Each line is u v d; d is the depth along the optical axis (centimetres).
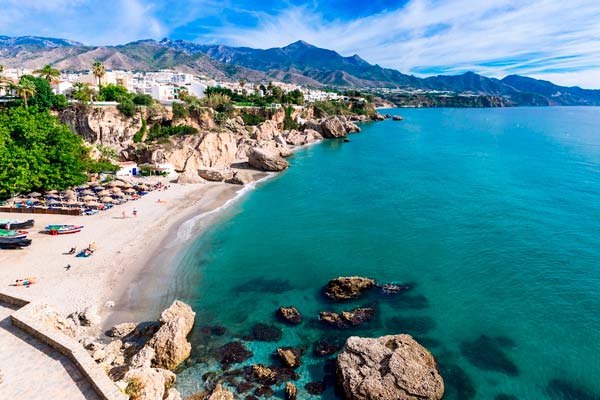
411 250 4128
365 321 2902
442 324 2867
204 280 3519
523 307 3061
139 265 3675
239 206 5750
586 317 2922
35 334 2047
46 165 5403
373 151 11262
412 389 2117
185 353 2480
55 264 3525
